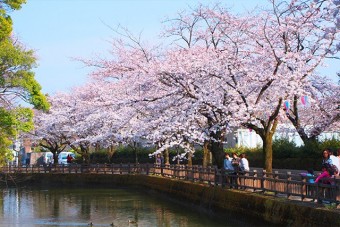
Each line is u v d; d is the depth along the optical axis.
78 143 45.75
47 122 47.81
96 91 41.22
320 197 14.77
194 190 24.78
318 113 27.03
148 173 38.66
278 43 22.55
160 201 29.28
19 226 21.19
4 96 22.50
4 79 21.45
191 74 22.67
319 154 27.42
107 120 33.22
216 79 22.59
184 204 26.09
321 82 24.56
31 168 49.41
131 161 53.06
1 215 25.02
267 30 22.06
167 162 36.66
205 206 22.75
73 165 47.38
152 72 23.78
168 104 24.19
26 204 30.14
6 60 21.20
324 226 13.45
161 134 25.30
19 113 22.16
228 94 22.20
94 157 56.53
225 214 20.36
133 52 28.47
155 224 20.61
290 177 16.70
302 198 15.82
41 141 55.69
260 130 21.55
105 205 28.31
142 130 27.66
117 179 41.91
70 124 47.59
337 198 13.81
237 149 38.69
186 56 23.86
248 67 21.95
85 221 22.38
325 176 14.78
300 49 23.36
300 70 21.05
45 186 45.19
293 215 15.13
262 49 21.97
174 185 28.56
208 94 22.22
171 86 24.08
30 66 22.03
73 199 32.41
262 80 21.22
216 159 24.27
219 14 23.77
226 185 21.78
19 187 44.59
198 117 24.41
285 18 21.66
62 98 48.66
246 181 20.09
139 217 22.95
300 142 39.72
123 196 33.34
